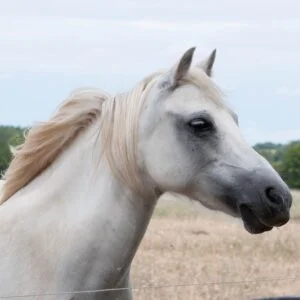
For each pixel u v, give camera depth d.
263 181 8.53
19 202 9.09
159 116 8.79
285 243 26.02
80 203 8.88
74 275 8.74
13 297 8.67
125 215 8.84
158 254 23.64
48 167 9.22
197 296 16.36
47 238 8.80
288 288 17.95
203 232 29.77
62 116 9.13
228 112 8.94
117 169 8.80
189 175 8.76
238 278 19.20
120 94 9.02
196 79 8.88
